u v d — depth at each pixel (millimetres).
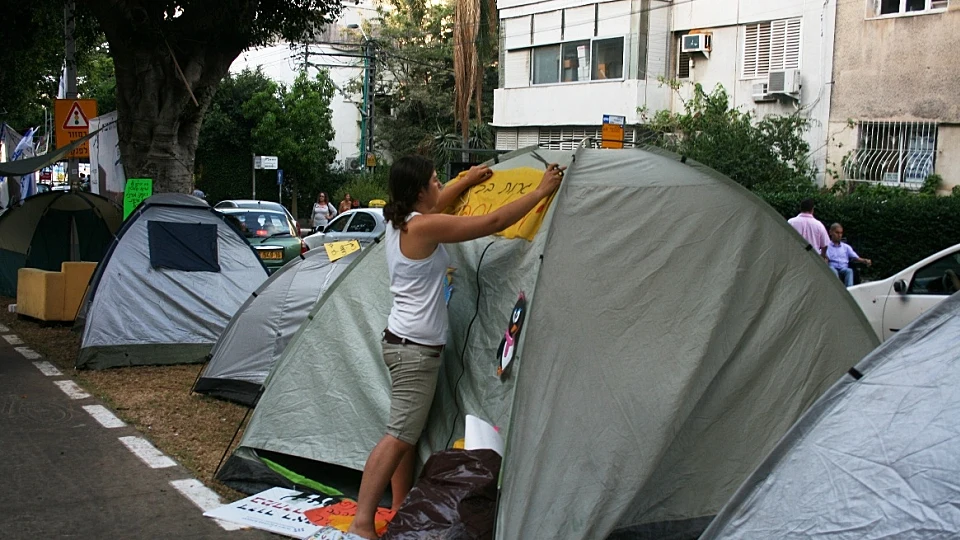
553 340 4531
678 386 4621
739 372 4852
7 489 5668
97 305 9469
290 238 16719
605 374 4543
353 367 5570
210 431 7066
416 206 4684
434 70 41562
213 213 10281
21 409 7676
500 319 4895
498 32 30750
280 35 14750
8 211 14953
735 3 22500
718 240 5023
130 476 5953
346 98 41250
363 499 4559
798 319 5023
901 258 16750
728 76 22875
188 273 9930
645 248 4887
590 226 4871
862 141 19766
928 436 3006
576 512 4207
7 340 11031
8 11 17234
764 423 4828
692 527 4531
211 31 12969
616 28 25016
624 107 24844
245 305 8297
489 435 4504
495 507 4246
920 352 3221
